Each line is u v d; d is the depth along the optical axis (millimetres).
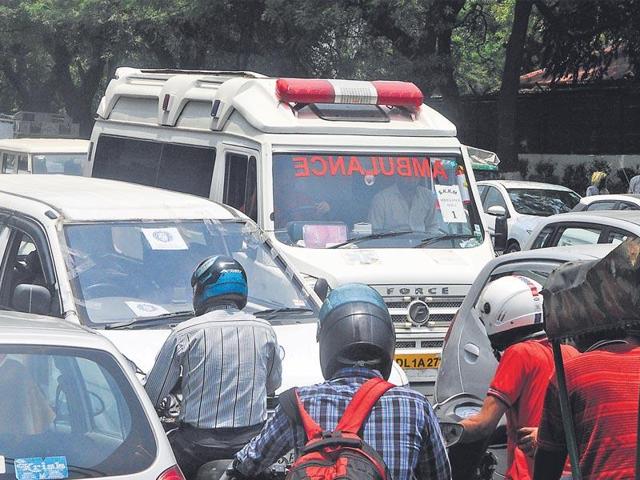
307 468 4141
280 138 12859
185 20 43594
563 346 5922
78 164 23938
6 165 24922
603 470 4578
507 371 5809
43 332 5840
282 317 9117
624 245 4359
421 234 13023
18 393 5531
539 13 41562
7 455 5324
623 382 4617
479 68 59688
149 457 5512
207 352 6898
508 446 5934
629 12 37375
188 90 14602
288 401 4473
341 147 13055
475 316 9844
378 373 4582
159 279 9000
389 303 12125
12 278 9234
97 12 47469
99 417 5590
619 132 42531
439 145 13523
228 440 6863
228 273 7156
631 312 4340
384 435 4363
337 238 12625
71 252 8891
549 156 44469
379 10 35062
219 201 13305
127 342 8195
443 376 10008
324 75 42156
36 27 52156
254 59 46594
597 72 42500
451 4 36000
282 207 12586
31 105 66438
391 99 13508
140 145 15609
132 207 9625
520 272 9547
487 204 28688
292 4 36125
